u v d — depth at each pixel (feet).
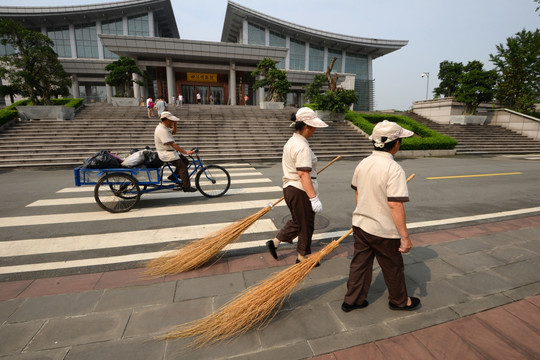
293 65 138.62
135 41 82.38
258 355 5.98
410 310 7.47
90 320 6.98
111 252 10.94
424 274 9.29
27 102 55.42
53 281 8.80
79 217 14.85
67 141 38.19
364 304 7.59
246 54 90.79
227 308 6.73
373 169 6.58
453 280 8.95
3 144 36.22
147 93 97.35
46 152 35.50
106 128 43.47
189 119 53.47
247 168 32.19
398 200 6.15
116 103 65.41
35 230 13.04
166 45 84.28
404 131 6.44
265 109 68.13
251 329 6.78
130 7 113.29
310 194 8.42
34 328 6.67
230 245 11.66
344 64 147.84
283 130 50.39
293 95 123.65
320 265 9.92
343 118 61.21
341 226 13.97
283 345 6.27
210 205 17.21
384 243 6.70
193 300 7.86
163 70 96.02
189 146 40.68
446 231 13.24
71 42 114.21
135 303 7.68
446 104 71.92
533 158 45.70
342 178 26.21
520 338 6.49
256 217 9.78
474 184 24.30
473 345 6.28
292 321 7.05
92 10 108.88
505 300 7.93
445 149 49.39
